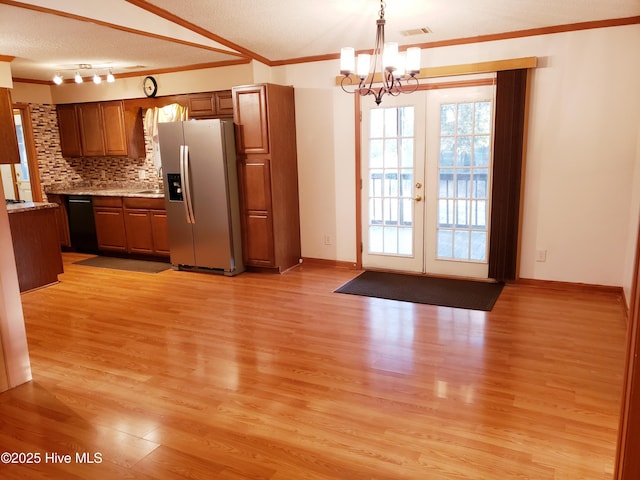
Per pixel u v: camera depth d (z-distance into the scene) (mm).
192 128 5148
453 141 4781
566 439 2338
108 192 6281
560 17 3963
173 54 4918
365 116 5121
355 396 2791
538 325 3748
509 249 4645
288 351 3420
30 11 3312
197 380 3031
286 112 5316
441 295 4508
